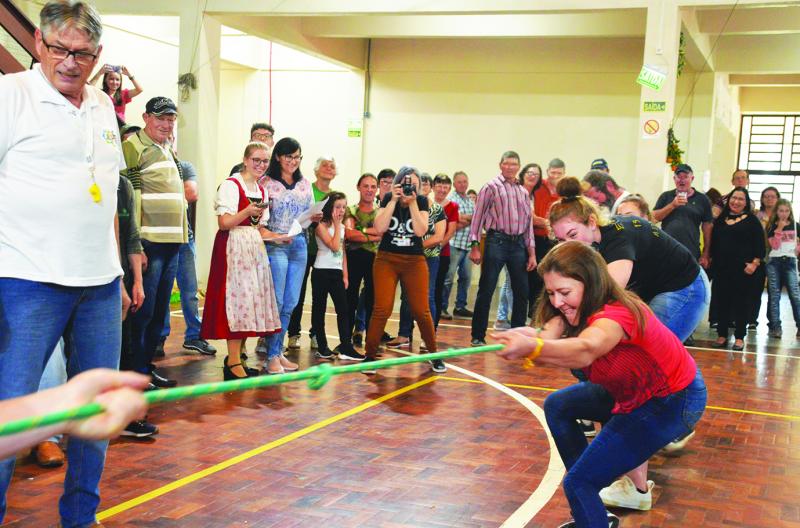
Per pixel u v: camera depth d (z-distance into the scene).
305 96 15.95
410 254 6.93
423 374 7.04
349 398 6.05
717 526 3.84
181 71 11.30
